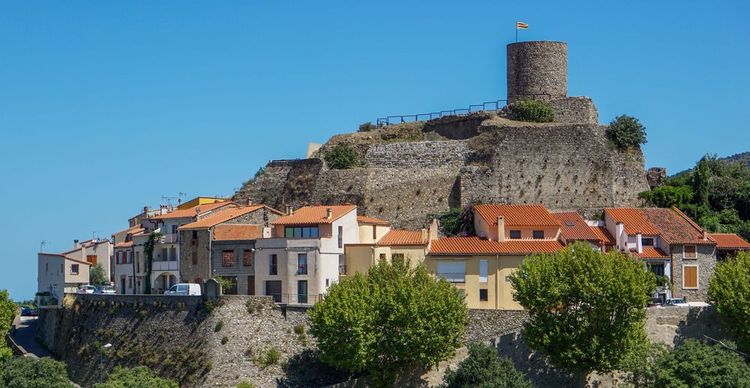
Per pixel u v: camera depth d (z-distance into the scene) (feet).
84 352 606.14
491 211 625.00
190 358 556.92
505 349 535.60
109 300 612.70
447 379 513.86
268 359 549.54
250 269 615.16
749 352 538.47
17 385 541.75
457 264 579.48
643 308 526.16
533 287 530.27
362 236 631.56
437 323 522.06
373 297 530.68
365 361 520.42
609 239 628.69
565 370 528.63
